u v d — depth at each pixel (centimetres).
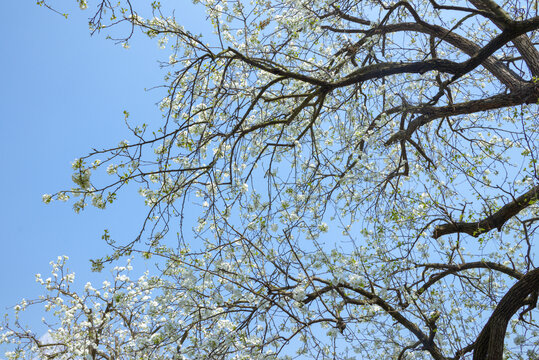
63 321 633
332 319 445
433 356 505
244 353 425
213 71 478
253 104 454
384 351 541
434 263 577
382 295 490
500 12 454
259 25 547
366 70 495
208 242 491
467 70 480
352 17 622
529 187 512
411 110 519
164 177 450
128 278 589
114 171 441
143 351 479
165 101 550
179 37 518
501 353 454
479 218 542
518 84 586
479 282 607
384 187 579
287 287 429
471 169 608
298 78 458
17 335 646
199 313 435
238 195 497
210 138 468
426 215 534
